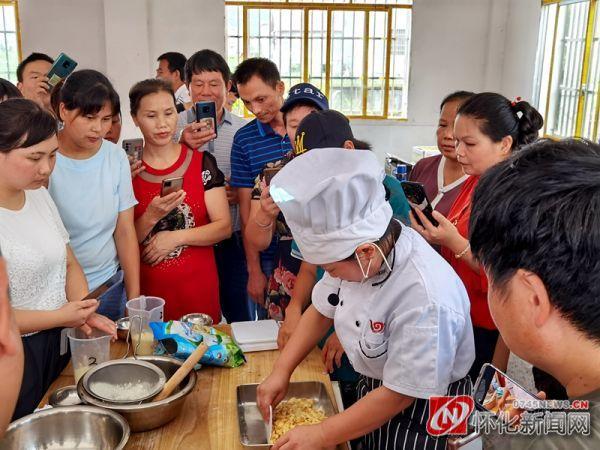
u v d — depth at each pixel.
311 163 1.14
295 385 1.50
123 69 6.83
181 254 2.20
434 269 1.21
